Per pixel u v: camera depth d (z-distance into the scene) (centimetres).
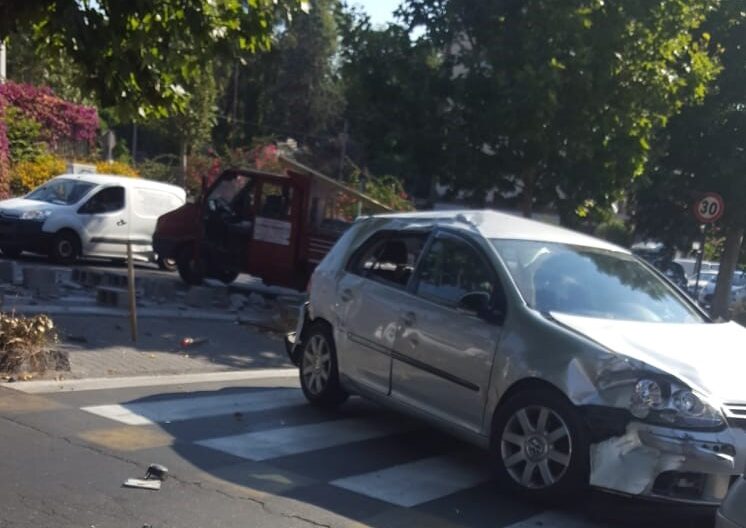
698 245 2430
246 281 2064
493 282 691
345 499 602
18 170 2723
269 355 1172
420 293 745
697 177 2016
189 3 725
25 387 828
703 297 2931
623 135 1522
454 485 653
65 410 762
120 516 536
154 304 1443
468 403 672
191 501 572
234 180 1747
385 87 1619
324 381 838
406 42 1605
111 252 1994
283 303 1470
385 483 645
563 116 1479
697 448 554
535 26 1448
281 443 728
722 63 1898
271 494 598
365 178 2856
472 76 1529
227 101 6044
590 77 1423
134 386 893
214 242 1752
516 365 634
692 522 609
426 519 575
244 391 923
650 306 728
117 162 3406
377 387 766
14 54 3134
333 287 840
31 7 695
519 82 1423
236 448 701
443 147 1580
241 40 772
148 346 1103
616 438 573
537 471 613
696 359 610
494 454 640
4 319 877
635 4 1430
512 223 778
